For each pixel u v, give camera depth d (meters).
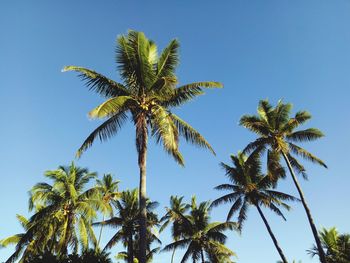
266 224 32.84
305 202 26.95
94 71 17.59
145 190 15.90
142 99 18.08
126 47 18.33
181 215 36.12
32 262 22.73
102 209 27.83
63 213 28.47
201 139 18.11
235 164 35.31
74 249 27.45
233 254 37.00
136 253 39.06
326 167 27.94
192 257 37.31
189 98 18.84
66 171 30.98
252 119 29.64
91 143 17.28
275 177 29.34
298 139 29.44
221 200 34.38
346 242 28.97
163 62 18.73
